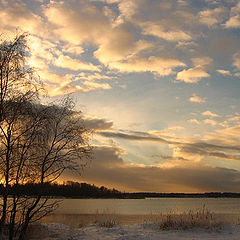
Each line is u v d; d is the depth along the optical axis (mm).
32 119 12641
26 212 13109
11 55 12383
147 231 17984
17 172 12453
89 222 24594
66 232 16312
